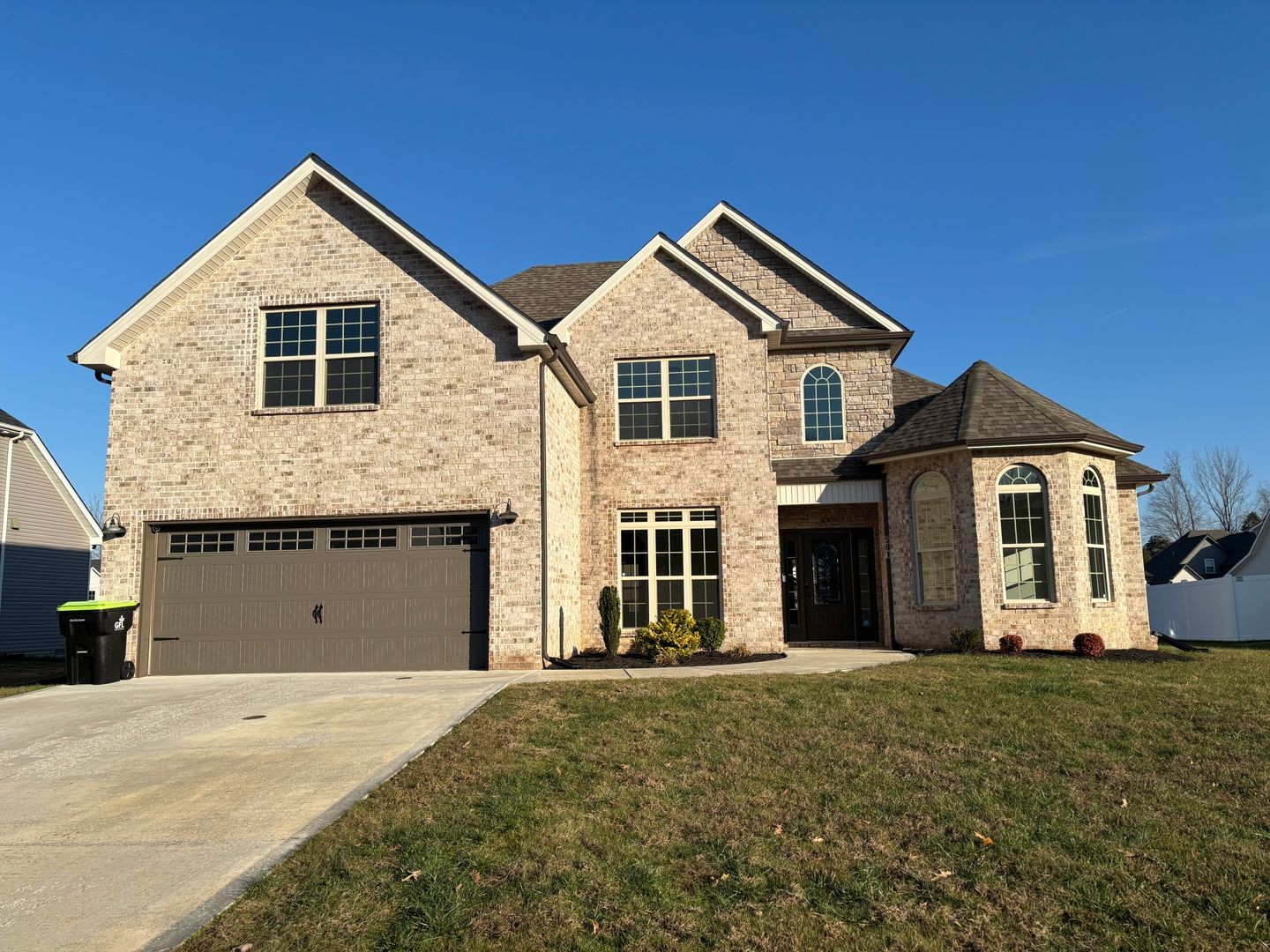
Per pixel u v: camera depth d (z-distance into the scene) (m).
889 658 15.21
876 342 19.22
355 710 10.73
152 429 15.36
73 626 14.16
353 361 15.50
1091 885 5.51
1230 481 65.12
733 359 17.92
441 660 14.72
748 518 17.48
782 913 5.16
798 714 9.81
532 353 15.04
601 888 5.46
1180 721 9.44
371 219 15.63
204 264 15.41
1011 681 11.65
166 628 15.09
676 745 8.62
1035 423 16.59
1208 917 5.14
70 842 6.46
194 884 5.61
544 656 14.44
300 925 5.02
